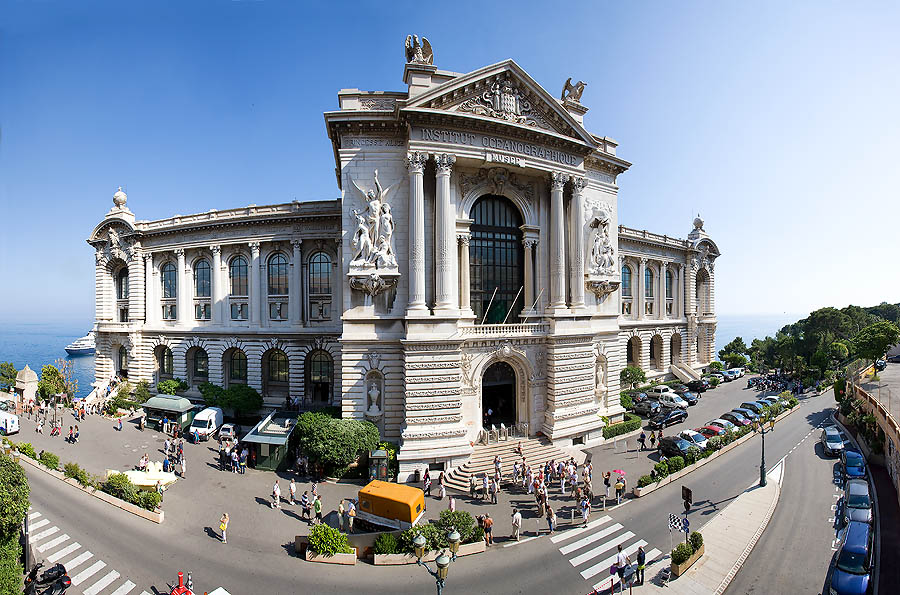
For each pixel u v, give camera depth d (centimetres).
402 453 3278
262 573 2203
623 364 6525
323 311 4994
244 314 5222
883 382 5100
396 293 3612
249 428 4541
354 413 3562
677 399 5712
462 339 3459
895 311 12706
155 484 2959
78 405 5209
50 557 2300
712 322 8069
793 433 4616
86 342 16812
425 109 3409
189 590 1956
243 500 2970
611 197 4672
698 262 7750
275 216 4941
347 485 3222
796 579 2228
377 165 3647
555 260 3975
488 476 3192
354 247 3588
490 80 3722
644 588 2125
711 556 2389
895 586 2233
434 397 3416
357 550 2358
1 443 3675
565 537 2558
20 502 2091
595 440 4047
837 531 2670
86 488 3041
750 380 7206
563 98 4484
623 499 3025
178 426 4306
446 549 2356
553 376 3844
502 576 2202
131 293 5575
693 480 3359
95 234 5819
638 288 6962
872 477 3544
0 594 1777
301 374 4953
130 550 2370
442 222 3528
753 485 3278
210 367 5228
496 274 4053
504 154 3725
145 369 5525
